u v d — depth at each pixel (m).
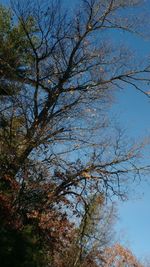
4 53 23.98
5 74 23.05
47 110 22.45
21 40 24.38
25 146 20.66
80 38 24.44
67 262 22.38
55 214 21.23
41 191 20.97
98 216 24.59
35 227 20.56
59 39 24.14
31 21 24.22
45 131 21.39
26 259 15.67
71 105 23.14
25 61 24.20
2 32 24.50
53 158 21.09
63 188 21.70
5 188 20.05
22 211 20.39
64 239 21.70
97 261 27.31
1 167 20.23
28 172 20.33
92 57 24.56
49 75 23.80
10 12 24.75
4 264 14.82
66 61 24.20
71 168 21.69
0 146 20.47
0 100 22.56
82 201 22.14
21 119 22.05
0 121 21.77
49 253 20.86
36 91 22.77
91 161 22.19
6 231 15.76
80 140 22.17
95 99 23.97
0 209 18.59
